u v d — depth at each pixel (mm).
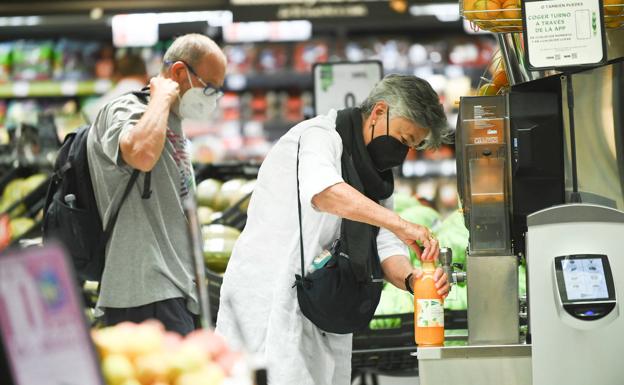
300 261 5051
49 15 11969
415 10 11906
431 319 4637
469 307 4699
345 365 5309
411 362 6645
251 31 13898
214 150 13977
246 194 8133
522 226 4867
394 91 5000
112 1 11977
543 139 4832
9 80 13992
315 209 4871
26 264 2762
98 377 2832
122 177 5789
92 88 13891
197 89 6168
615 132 4898
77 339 2812
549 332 4238
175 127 6238
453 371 4477
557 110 4855
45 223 5898
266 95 14430
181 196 6086
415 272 4746
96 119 5965
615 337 4223
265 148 14102
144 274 5750
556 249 4234
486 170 4809
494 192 4781
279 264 5121
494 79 6016
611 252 4215
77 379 2801
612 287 4168
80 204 5891
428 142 5105
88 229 5824
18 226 8344
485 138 4828
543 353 4250
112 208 5781
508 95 4855
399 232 4734
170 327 5781
